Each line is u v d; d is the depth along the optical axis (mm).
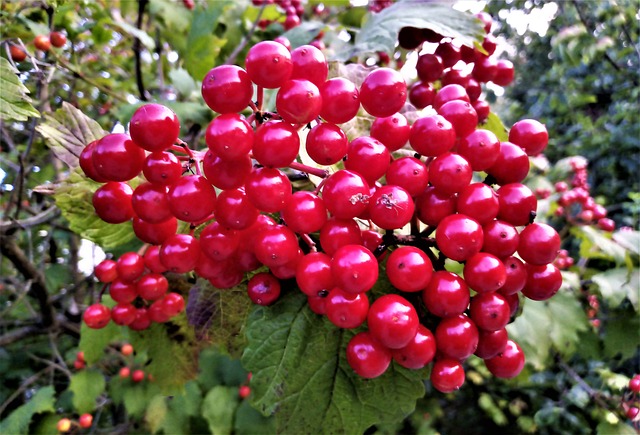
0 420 355
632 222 468
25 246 364
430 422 438
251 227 102
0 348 377
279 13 260
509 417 467
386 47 143
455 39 132
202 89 87
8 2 175
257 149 86
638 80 516
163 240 110
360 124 137
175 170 93
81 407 296
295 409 109
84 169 100
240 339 130
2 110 103
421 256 92
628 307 303
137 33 217
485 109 158
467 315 102
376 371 97
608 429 311
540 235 96
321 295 95
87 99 304
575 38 414
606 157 548
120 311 163
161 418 314
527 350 265
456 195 98
